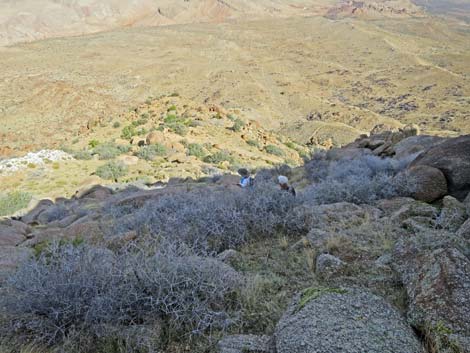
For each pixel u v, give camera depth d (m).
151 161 22.03
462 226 4.24
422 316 2.82
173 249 4.27
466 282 2.91
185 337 3.16
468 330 2.62
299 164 27.50
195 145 24.84
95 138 28.88
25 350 3.05
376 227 4.93
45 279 3.51
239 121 35.66
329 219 5.50
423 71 169.50
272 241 5.13
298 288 3.75
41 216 11.25
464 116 103.75
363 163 9.71
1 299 3.49
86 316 3.17
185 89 140.62
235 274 3.92
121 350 2.99
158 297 3.28
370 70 188.00
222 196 6.85
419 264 3.51
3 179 19.12
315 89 157.50
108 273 3.57
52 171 20.59
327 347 2.53
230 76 156.50
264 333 3.19
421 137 12.38
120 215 8.20
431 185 6.37
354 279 3.72
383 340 2.61
